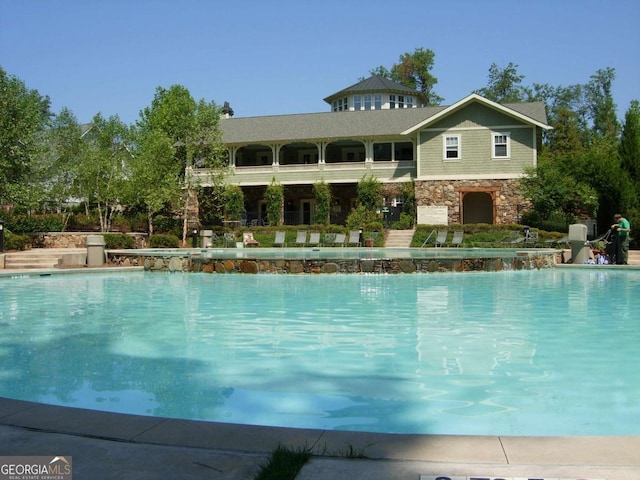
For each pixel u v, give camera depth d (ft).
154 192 97.40
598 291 37.19
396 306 31.12
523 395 15.42
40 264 59.47
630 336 23.08
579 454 9.75
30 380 17.24
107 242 79.10
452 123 110.63
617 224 59.93
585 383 16.55
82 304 33.24
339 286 40.11
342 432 10.89
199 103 109.50
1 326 26.27
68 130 140.05
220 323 26.58
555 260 58.80
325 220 117.19
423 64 223.10
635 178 82.38
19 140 80.84
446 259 48.14
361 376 17.44
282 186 120.78
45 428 11.24
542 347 21.17
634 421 13.41
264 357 19.95
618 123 185.57
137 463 9.72
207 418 13.78
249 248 89.92
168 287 41.37
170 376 17.61
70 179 114.01
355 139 120.57
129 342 22.63
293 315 28.58
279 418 13.78
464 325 25.61
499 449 10.02
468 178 109.19
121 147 133.18
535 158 107.14
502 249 75.66
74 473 9.39
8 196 78.95
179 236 111.14
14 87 82.69
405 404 14.73
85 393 15.89
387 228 109.70
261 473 9.13
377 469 9.30
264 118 132.87
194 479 9.14
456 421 13.44
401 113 124.77
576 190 95.04
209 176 114.93
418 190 111.65
